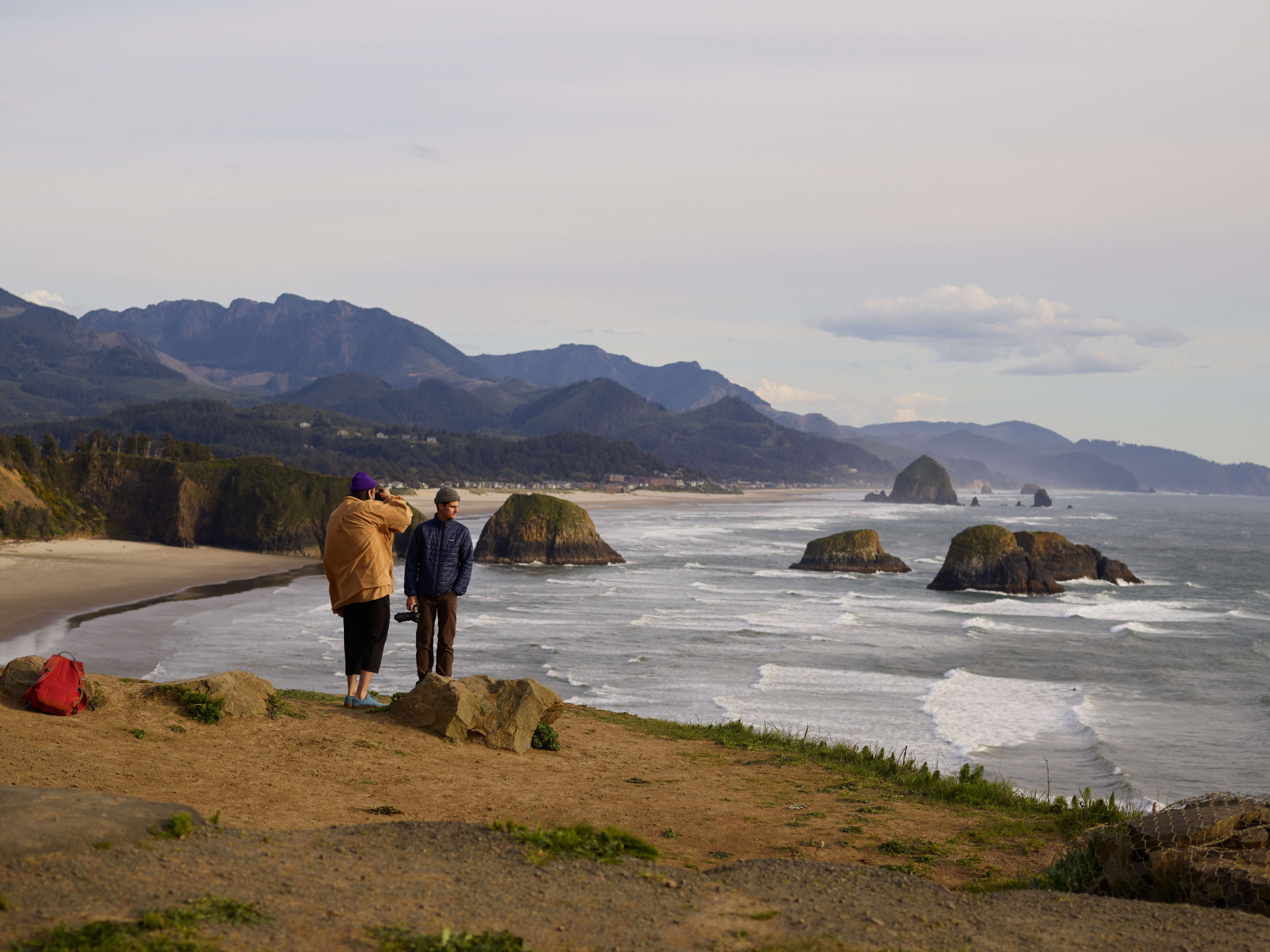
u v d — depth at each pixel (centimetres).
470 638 3844
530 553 7744
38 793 516
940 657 3678
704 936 436
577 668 3259
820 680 3148
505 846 543
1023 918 500
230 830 533
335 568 1045
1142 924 496
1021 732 2544
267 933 395
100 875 437
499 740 1057
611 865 534
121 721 864
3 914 387
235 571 6831
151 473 8731
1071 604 5612
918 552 9781
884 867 766
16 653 3341
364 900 445
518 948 398
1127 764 2241
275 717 968
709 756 1322
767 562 8138
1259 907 552
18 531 7725
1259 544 12431
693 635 4031
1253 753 2386
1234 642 4216
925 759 2227
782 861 574
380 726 1007
